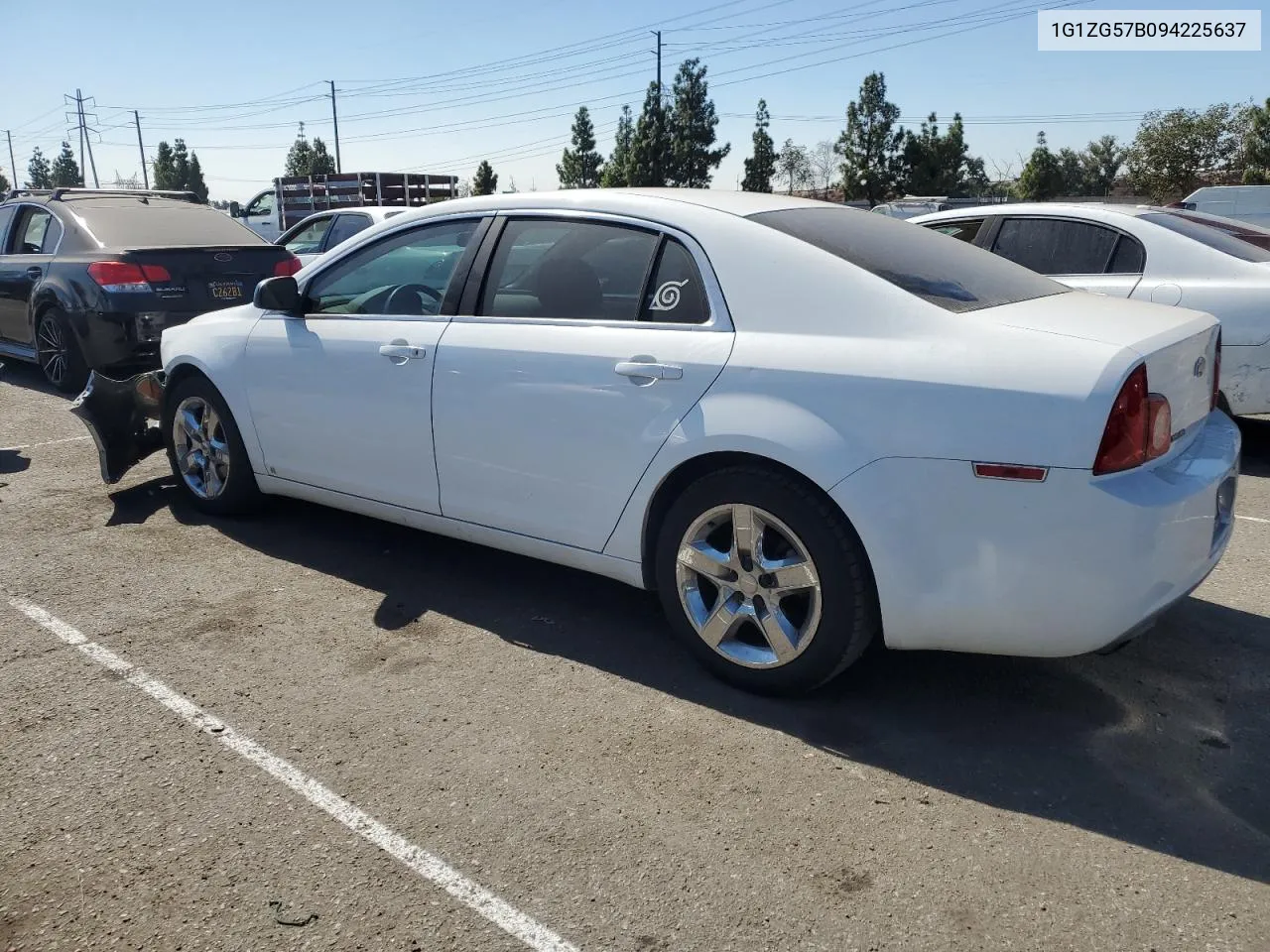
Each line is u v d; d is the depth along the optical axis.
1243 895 2.41
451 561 4.59
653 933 2.29
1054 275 6.66
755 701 3.33
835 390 2.99
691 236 3.41
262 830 2.64
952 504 2.85
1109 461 2.70
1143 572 2.74
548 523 3.72
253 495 4.96
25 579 4.31
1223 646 3.75
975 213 7.09
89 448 6.55
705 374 3.22
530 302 3.77
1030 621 2.85
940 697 3.36
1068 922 2.32
